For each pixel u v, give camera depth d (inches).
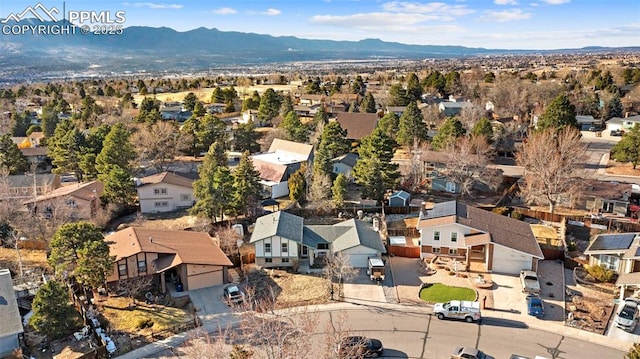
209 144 3363.7
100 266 1482.5
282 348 946.1
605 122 3865.7
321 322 1403.8
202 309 1493.6
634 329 1349.7
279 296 1569.9
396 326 1386.6
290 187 2426.2
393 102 4498.0
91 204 2273.6
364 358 1224.8
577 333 1339.8
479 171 2490.2
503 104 4276.6
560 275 1667.1
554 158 2263.8
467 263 1717.5
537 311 1416.1
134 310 1499.8
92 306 1514.5
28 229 1994.3
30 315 1486.2
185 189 2476.6
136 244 1643.7
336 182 2273.6
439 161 2608.3
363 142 2738.7
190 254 1651.1
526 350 1266.0
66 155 2861.7
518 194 2416.3
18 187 2527.1
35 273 1736.0
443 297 1540.4
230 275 1733.5
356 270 1713.8
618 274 1627.7
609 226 2042.3
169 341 1328.7
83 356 1232.2
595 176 2635.3
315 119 3636.8
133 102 4968.0
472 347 1278.3
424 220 1845.5
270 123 4264.3
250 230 2090.3
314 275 1717.5
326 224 2161.7
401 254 1843.0
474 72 6368.1
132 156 2805.1
